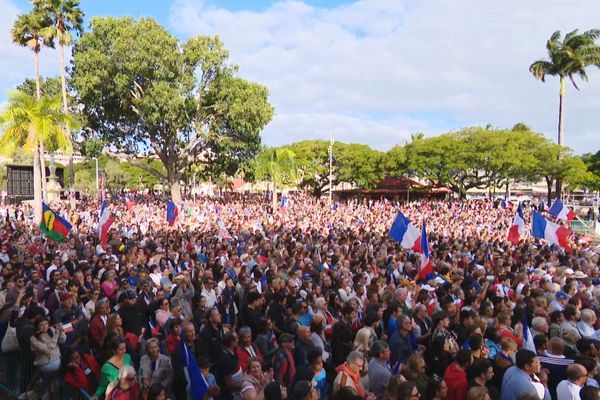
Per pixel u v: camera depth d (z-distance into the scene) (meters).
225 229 23.11
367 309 8.88
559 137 59.72
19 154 63.72
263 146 53.09
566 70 58.34
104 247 16.84
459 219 35.53
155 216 33.84
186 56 45.84
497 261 15.20
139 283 10.53
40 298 10.53
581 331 8.52
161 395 5.87
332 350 8.26
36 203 28.19
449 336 7.93
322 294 10.52
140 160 67.12
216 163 53.69
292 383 6.41
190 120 48.84
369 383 6.59
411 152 62.56
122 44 43.16
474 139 59.12
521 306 9.54
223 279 11.33
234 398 6.70
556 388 6.38
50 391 7.45
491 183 62.00
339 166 75.12
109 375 6.60
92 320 8.31
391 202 62.47
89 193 73.31
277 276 11.28
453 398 6.07
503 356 6.89
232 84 48.84
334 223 31.78
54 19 41.44
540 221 17.83
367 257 15.26
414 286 11.48
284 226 27.09
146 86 47.44
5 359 8.58
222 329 8.17
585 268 14.94
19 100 26.88
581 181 56.25
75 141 48.78
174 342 7.45
